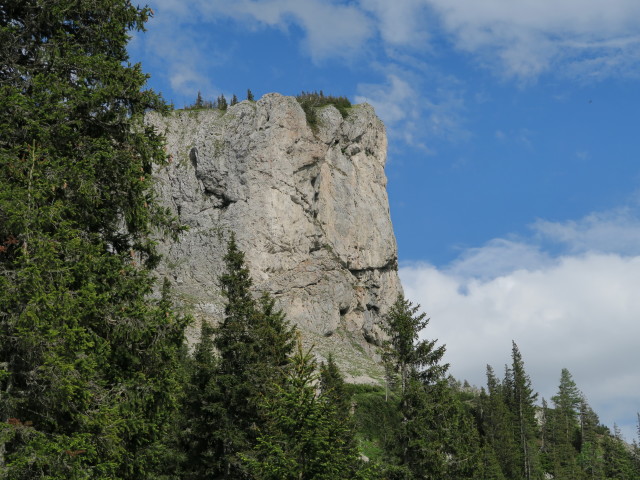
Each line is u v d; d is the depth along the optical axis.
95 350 16.94
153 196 20.12
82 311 16.53
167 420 18.95
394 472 35.72
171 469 30.33
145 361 18.23
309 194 124.56
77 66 18.94
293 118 125.25
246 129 123.69
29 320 14.96
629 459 111.50
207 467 30.52
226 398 31.42
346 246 129.00
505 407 103.06
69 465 14.79
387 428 39.47
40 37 19.70
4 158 16.53
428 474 36.25
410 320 39.72
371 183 140.62
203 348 33.69
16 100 17.05
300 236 120.12
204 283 111.56
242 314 33.38
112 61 19.70
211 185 121.56
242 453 29.56
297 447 24.00
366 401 62.06
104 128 19.50
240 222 116.81
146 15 20.62
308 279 117.00
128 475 17.36
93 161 18.17
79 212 18.06
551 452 109.00
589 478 104.00
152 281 19.09
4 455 14.67
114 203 19.23
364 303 127.12
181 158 125.50
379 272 135.12
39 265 15.69
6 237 16.36
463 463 39.09
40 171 16.95
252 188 119.00
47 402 15.57
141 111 20.09
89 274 17.17
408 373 38.94
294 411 24.69
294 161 123.50
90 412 16.19
